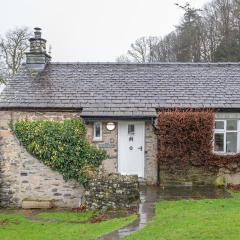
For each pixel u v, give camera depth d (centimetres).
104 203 1712
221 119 2005
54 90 2144
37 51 2323
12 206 2012
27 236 1362
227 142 2011
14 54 4372
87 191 1791
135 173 2005
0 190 2027
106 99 2066
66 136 1981
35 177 2009
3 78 4291
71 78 2256
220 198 1661
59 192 1994
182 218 1316
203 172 1967
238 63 2369
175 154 1938
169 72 2297
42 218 1709
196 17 5738
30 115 2036
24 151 2016
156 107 2005
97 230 1326
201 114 1930
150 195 1744
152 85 2177
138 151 2012
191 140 1939
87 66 2370
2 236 1376
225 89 2131
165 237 1109
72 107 2012
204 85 2170
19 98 2073
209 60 5138
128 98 2069
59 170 1989
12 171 2022
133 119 1962
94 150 1997
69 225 1516
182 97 2069
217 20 5275
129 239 1127
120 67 2352
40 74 2286
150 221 1334
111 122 1998
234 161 1958
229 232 1115
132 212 1602
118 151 2011
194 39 5394
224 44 4838
